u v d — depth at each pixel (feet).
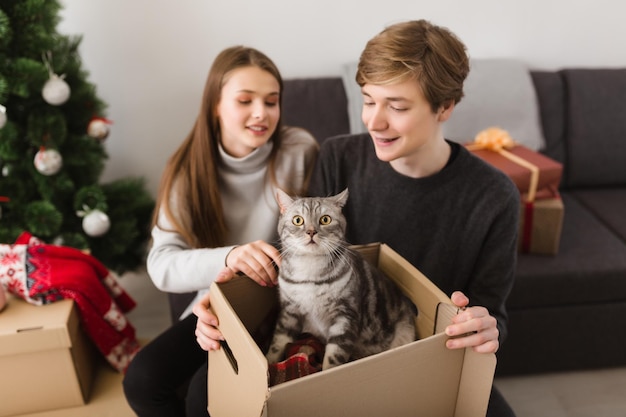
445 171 3.38
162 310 6.70
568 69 6.57
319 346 2.95
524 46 6.73
